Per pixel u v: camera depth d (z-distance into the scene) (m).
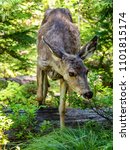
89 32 11.76
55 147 6.15
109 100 7.69
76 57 7.12
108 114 7.47
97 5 9.87
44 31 8.25
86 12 14.05
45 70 8.02
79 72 6.94
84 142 6.24
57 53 7.16
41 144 6.30
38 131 7.38
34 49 11.35
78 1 14.11
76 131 6.70
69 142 6.25
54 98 9.74
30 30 10.59
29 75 12.38
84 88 6.85
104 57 12.47
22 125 7.39
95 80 7.52
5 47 10.77
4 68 11.99
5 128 6.80
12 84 9.36
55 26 8.12
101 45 10.90
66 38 7.96
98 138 6.51
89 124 7.17
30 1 12.64
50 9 9.04
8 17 10.33
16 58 10.99
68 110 8.45
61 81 7.45
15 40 10.43
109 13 10.06
